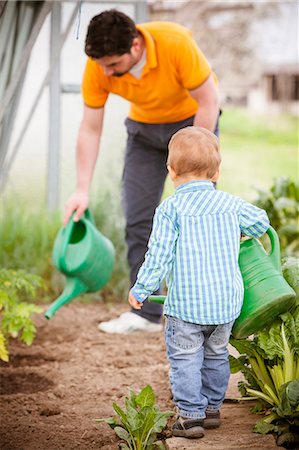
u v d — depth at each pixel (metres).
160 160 5.62
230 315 3.62
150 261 3.60
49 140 7.50
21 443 3.79
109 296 7.05
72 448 3.74
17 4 6.06
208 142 3.73
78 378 4.89
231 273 3.63
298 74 18.94
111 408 4.33
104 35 4.51
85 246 5.13
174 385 3.71
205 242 3.62
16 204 7.46
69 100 7.51
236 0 16.11
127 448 3.60
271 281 3.68
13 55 6.11
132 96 5.13
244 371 4.11
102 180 7.29
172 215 3.65
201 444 3.62
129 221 5.74
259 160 17.03
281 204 6.98
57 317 6.38
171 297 3.66
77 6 6.21
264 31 17.61
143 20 7.36
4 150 6.45
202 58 4.83
